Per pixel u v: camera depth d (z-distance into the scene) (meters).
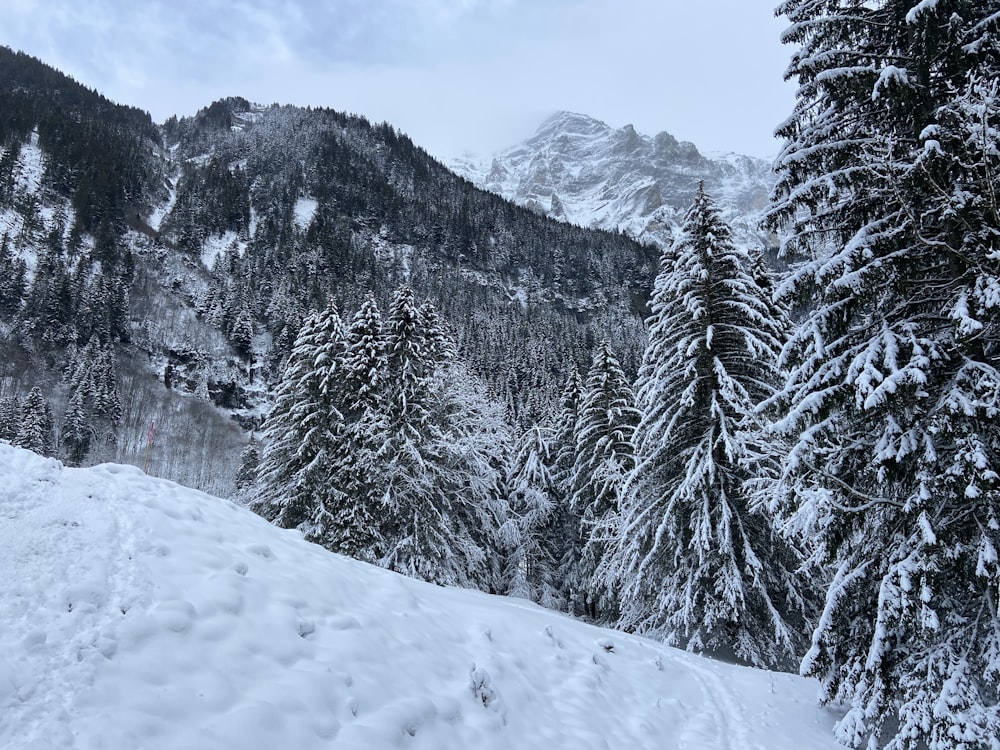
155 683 4.58
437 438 22.92
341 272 148.00
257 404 99.31
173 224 137.50
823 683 8.64
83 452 69.31
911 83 7.68
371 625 7.04
